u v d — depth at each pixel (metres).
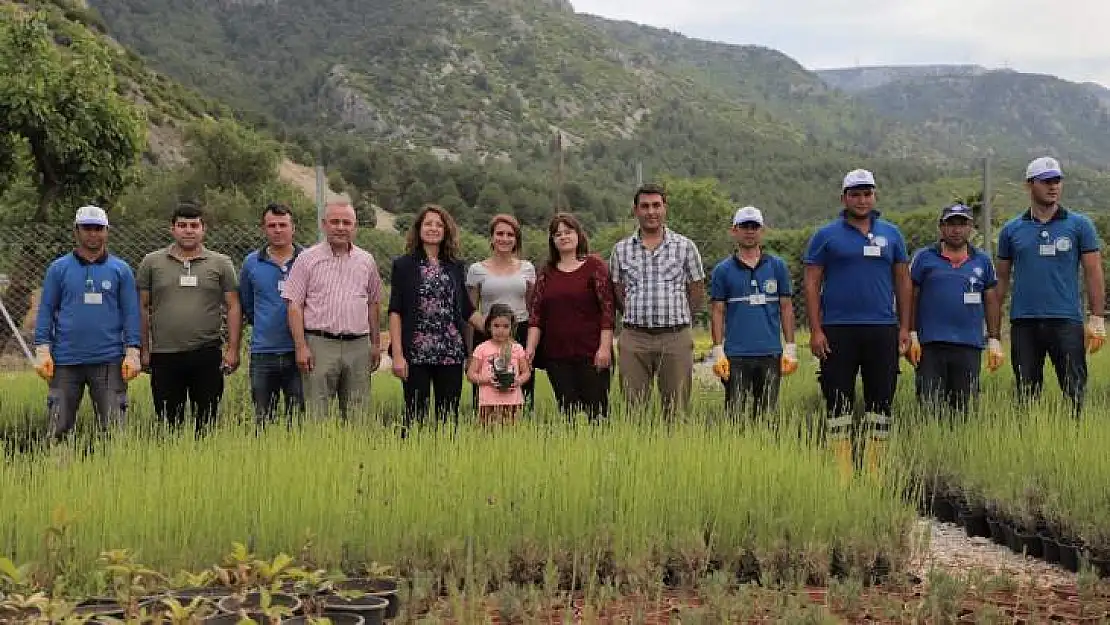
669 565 5.63
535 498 5.99
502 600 4.89
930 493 7.98
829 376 8.76
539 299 9.16
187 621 4.17
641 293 9.00
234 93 188.12
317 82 191.25
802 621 4.58
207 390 9.27
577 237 9.08
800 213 97.38
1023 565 6.53
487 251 19.00
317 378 8.81
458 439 6.99
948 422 8.51
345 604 4.80
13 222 29.80
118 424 7.69
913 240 24.81
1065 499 6.62
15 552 5.44
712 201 38.84
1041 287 9.09
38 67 22.89
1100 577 6.05
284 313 9.12
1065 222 9.08
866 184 8.50
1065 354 9.05
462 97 187.62
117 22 199.12
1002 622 4.84
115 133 24.06
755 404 9.55
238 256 14.45
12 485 5.99
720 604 4.79
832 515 6.03
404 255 9.05
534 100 194.00
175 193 52.62
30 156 23.70
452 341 8.99
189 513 5.66
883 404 8.62
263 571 4.46
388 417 10.77
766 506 6.00
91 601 4.89
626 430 7.28
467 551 5.46
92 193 24.19
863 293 8.57
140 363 9.20
